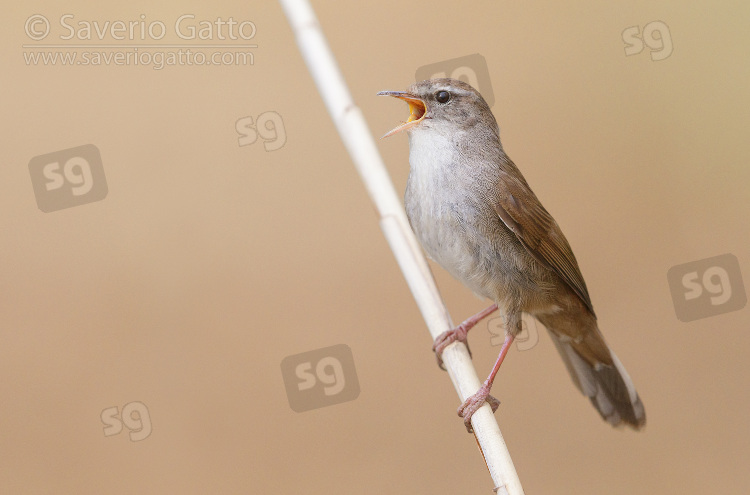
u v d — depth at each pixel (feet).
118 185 36.88
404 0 41.01
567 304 27.09
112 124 37.37
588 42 39.73
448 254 26.63
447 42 39.63
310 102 38.11
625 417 27.84
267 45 38.75
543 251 26.37
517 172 27.30
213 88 38.19
